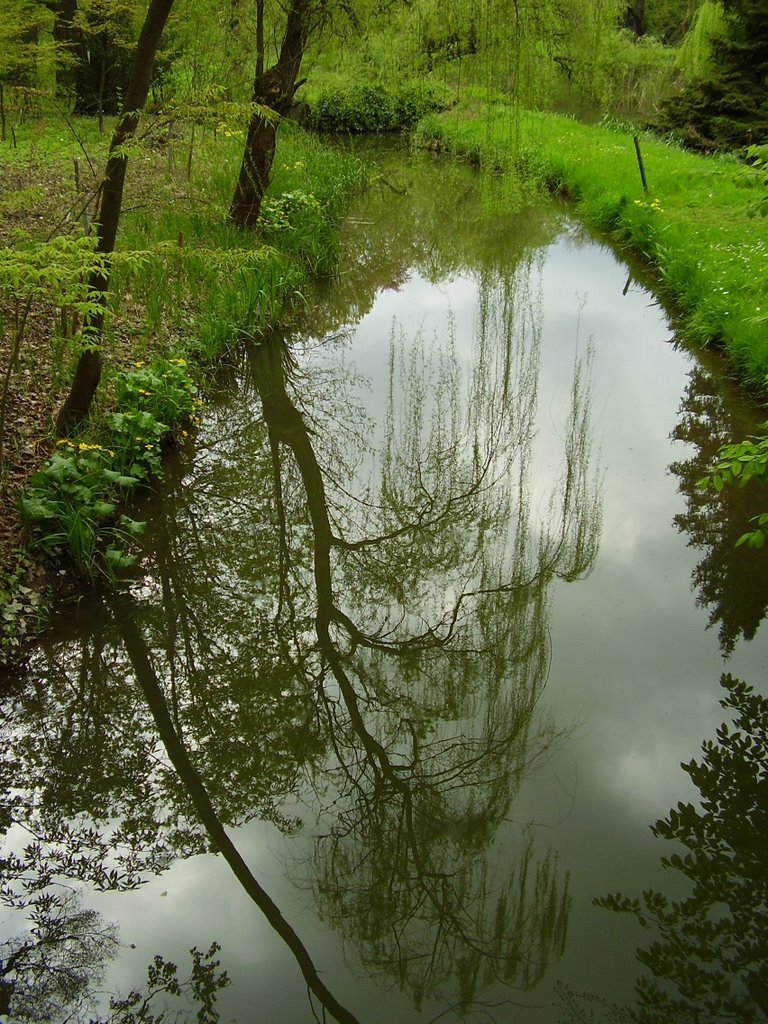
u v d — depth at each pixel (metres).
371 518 6.00
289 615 5.00
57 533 4.66
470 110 19.58
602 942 2.92
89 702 4.17
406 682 4.47
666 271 10.05
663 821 3.43
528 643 4.57
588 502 5.95
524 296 10.17
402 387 7.79
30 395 5.65
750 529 5.56
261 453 6.70
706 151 17.64
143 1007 2.77
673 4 30.47
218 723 4.20
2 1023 2.73
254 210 9.62
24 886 3.24
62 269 4.00
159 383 6.12
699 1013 2.65
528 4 8.55
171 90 12.80
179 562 5.30
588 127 20.23
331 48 10.45
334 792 3.79
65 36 12.89
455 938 3.03
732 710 4.02
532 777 3.72
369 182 14.96
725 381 7.63
